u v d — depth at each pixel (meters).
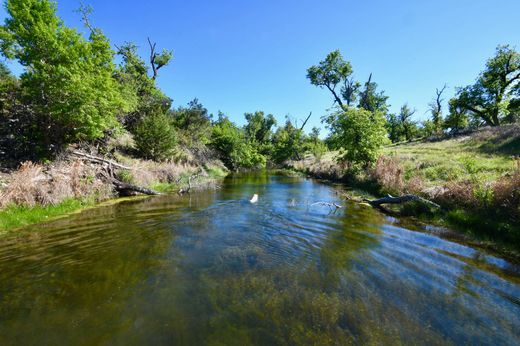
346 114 22.22
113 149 18.86
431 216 9.62
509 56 31.55
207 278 5.07
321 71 43.03
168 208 11.37
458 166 14.21
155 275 5.18
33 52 11.67
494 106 31.88
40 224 8.66
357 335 3.50
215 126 44.47
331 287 4.75
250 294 4.50
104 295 4.44
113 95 14.12
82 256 6.09
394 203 11.75
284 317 3.87
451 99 35.81
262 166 52.75
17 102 13.51
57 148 13.45
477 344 3.38
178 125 32.81
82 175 12.50
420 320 3.84
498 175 11.03
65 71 11.40
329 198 14.41
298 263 5.80
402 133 53.78
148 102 26.62
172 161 22.38
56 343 3.33
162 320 3.79
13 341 3.36
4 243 6.87
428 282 4.97
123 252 6.35
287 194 15.87
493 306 4.21
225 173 34.34
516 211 7.38
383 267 5.62
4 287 4.68
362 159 21.50
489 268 5.61
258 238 7.50
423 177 13.84
